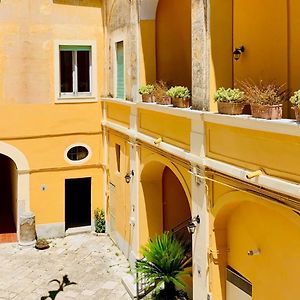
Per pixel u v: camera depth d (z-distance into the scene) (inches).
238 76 333.7
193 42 348.8
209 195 331.9
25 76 589.0
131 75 496.7
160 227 490.0
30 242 591.2
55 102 605.0
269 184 257.4
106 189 629.6
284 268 272.2
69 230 639.1
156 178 483.5
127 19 511.2
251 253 297.0
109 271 511.8
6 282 485.7
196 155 341.7
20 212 604.1
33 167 604.4
